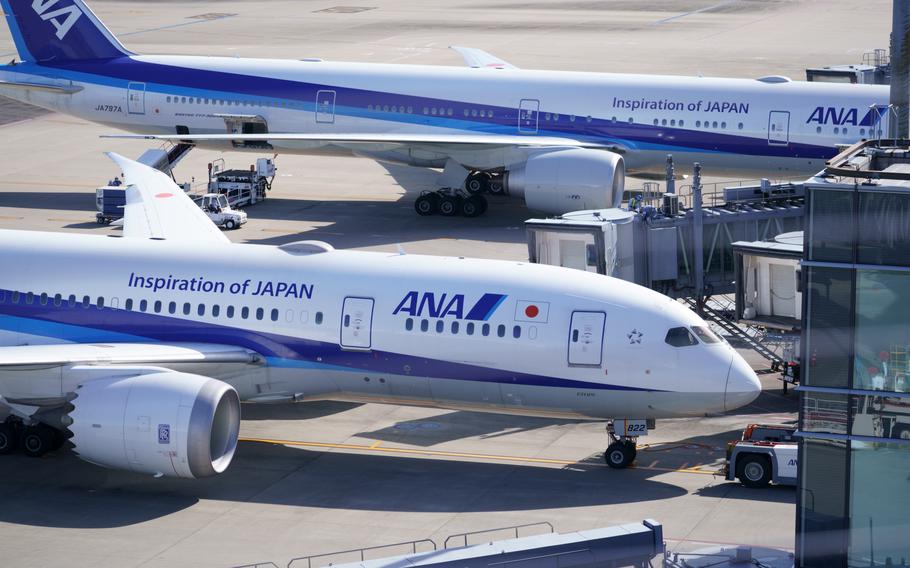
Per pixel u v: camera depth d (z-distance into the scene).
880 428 91.88
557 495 124.75
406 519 119.00
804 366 93.31
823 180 91.81
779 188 182.12
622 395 129.62
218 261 142.75
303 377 138.75
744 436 130.38
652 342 128.62
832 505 94.25
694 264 164.88
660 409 129.88
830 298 91.88
